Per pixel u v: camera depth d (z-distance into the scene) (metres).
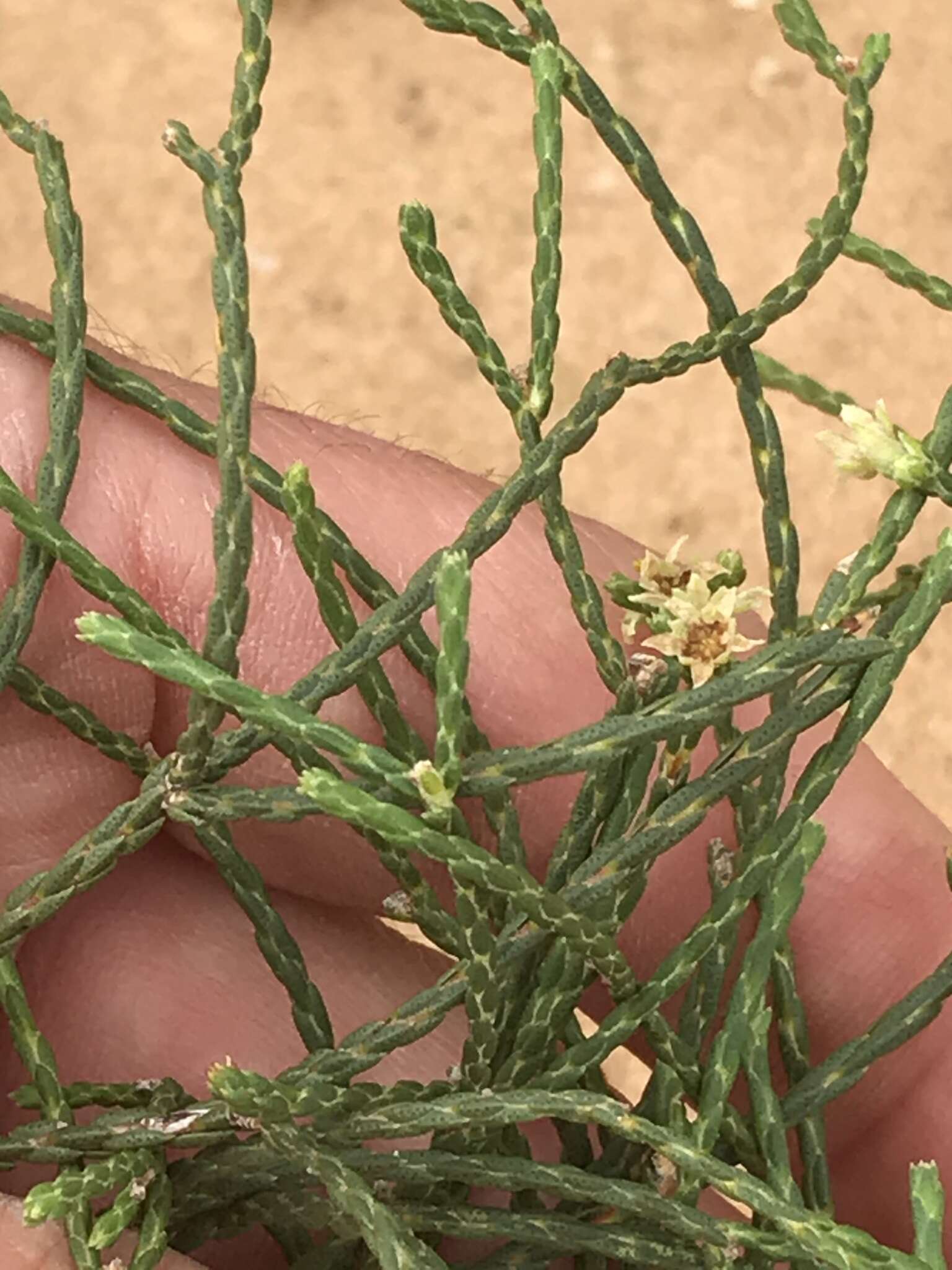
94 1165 0.07
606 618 0.10
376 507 0.11
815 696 0.08
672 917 0.11
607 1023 0.08
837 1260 0.07
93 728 0.08
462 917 0.07
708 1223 0.07
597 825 0.08
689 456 0.22
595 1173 0.08
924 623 0.07
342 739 0.07
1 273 0.22
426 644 0.08
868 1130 0.11
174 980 0.11
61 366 0.08
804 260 0.08
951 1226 0.10
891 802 0.11
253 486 0.08
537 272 0.08
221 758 0.08
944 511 0.21
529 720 0.11
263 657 0.10
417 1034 0.08
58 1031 0.11
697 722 0.07
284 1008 0.11
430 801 0.07
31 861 0.10
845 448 0.07
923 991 0.08
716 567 0.08
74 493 0.10
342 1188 0.07
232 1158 0.08
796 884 0.08
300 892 0.11
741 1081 0.10
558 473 0.08
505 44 0.08
